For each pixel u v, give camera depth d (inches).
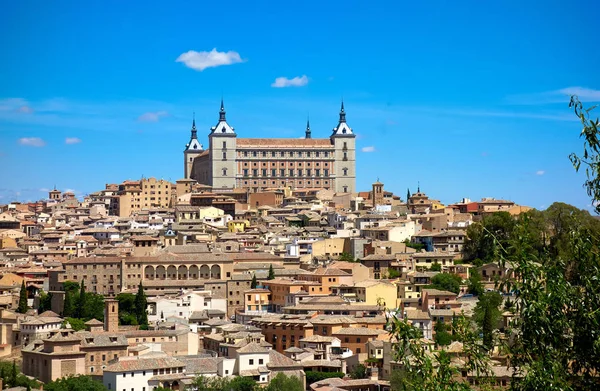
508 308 5260.8
